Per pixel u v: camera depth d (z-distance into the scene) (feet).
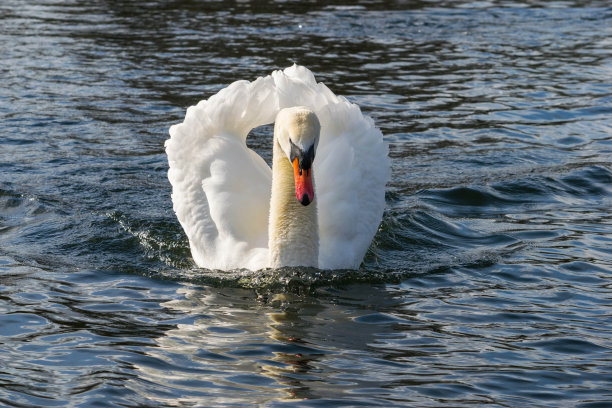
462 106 73.36
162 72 80.43
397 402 29.22
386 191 54.54
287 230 40.83
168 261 44.11
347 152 44.42
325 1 114.42
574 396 29.84
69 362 32.07
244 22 101.60
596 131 67.31
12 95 72.79
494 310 37.52
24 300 37.99
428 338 34.63
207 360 32.32
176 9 108.47
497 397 29.68
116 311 37.01
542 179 56.44
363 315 37.01
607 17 107.45
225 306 37.96
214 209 43.60
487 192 54.29
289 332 35.06
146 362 32.07
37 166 57.47
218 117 44.68
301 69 46.73
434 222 49.37
